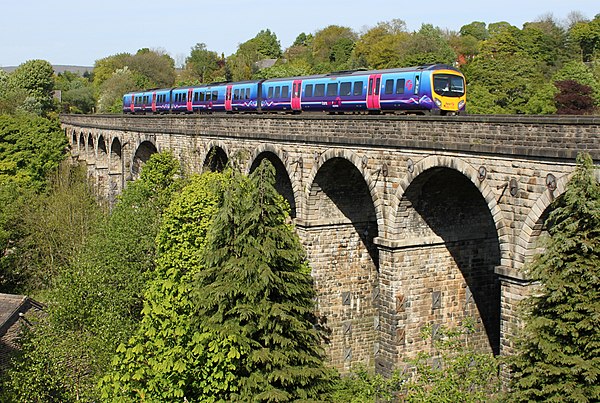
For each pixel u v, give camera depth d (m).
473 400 23.06
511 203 25.45
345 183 37.38
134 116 65.88
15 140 80.75
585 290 19.91
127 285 36.53
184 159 53.72
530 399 20.88
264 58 182.88
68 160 86.50
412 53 116.62
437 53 112.50
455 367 23.83
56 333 31.33
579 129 22.61
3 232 53.75
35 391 29.98
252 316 25.97
